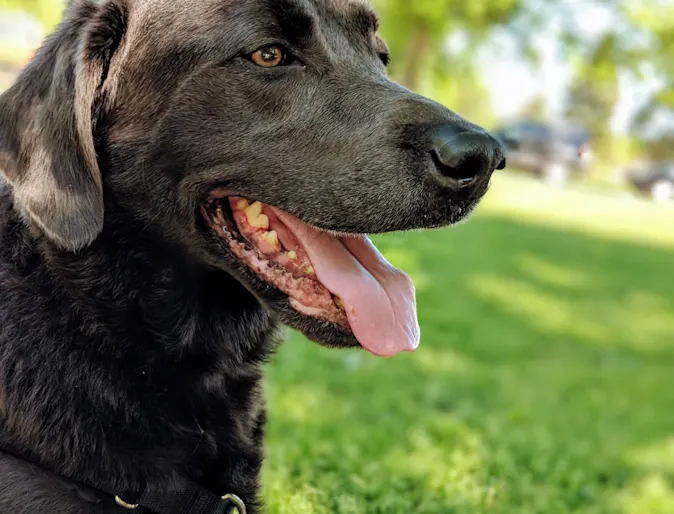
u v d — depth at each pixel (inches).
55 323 13.3
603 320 57.5
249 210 14.9
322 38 14.5
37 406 12.9
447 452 24.6
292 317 14.2
